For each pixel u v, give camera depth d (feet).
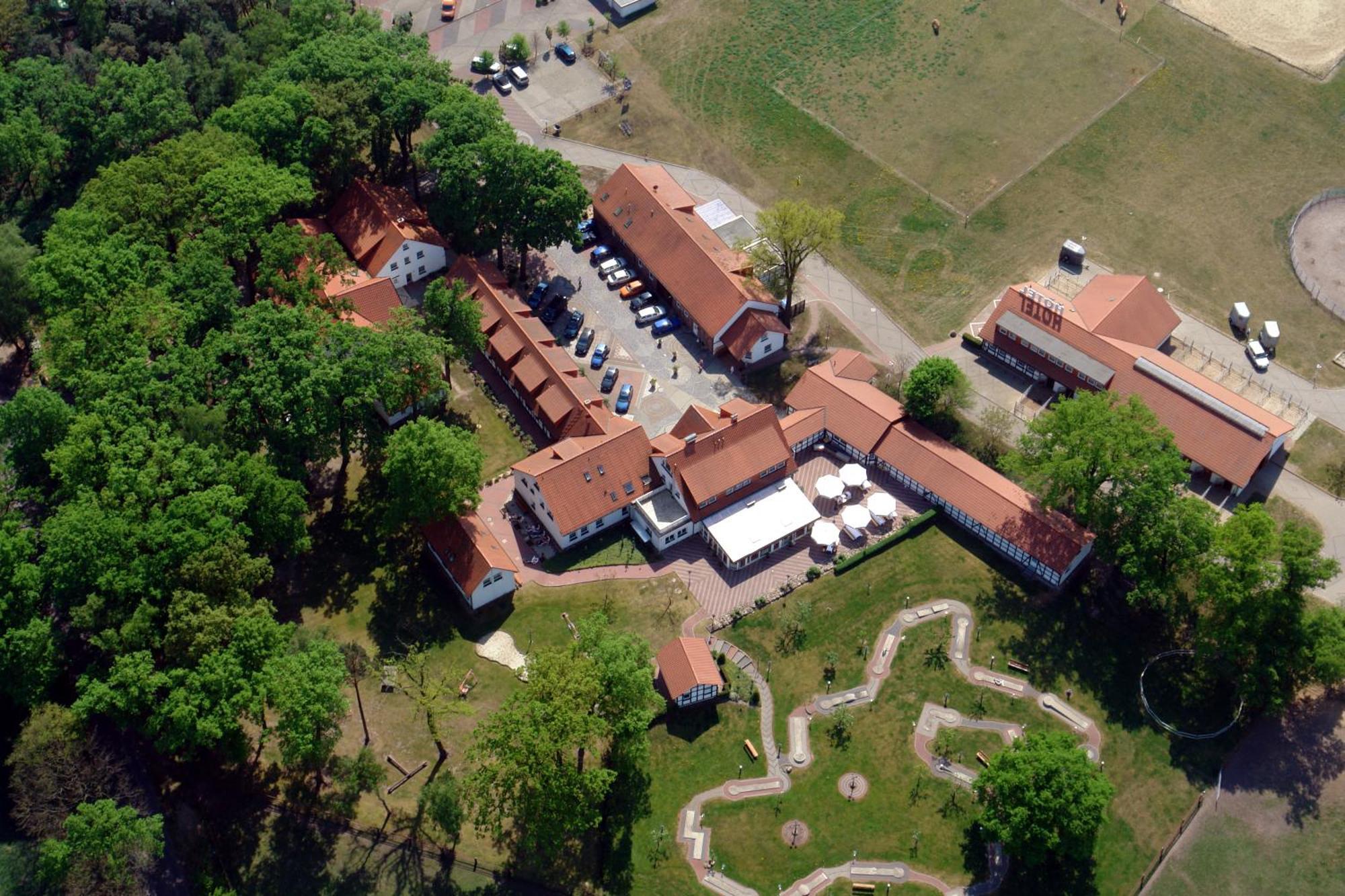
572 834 418.72
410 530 500.74
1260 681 431.02
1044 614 471.62
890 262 605.31
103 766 415.64
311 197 564.30
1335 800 422.82
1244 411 506.07
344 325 500.74
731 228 617.21
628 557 495.41
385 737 441.27
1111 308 547.49
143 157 565.94
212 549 426.92
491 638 468.34
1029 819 390.01
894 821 420.77
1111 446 454.40
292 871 414.00
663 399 550.36
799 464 526.16
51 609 469.16
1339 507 500.74
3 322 546.67
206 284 508.94
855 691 453.17
